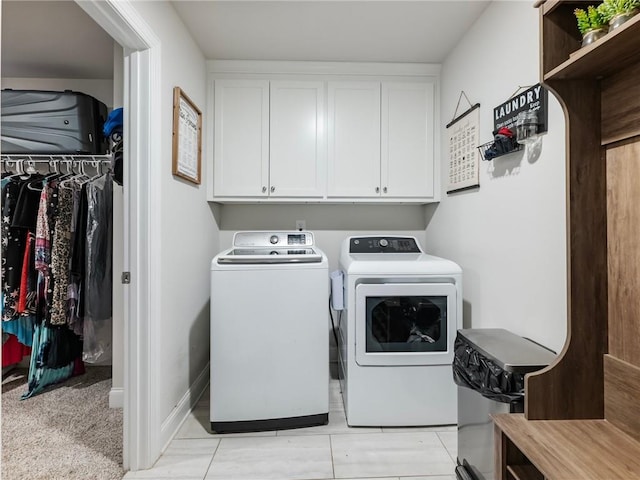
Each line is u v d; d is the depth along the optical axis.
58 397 2.31
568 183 1.03
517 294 1.61
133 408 1.59
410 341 1.98
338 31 2.15
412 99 2.59
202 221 2.40
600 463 0.84
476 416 1.41
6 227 2.25
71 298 2.25
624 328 0.98
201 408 2.17
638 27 0.77
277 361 1.92
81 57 2.44
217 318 1.89
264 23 2.06
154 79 1.61
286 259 1.96
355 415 1.96
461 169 2.19
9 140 2.32
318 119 2.56
